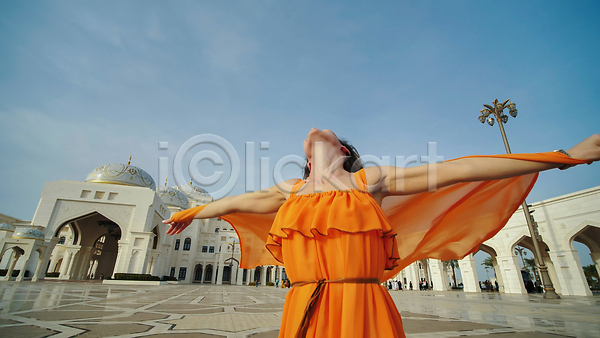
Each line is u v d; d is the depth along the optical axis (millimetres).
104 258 37594
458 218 1750
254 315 5375
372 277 1020
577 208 16375
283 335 1065
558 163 1055
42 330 3350
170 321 4363
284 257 1186
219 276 42406
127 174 28516
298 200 1261
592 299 11836
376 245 1056
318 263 1061
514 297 13328
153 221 27828
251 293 15586
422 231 1749
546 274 12062
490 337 3477
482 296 14539
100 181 27328
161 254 30859
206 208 1734
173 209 38906
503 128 13680
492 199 1697
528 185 1612
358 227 1015
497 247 19922
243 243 1944
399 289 27484
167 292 13234
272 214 1844
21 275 16922
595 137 1074
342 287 999
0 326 3551
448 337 3469
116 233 32062
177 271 41688
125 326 3801
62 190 24641
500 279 22969
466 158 1188
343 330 906
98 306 6227
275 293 16578
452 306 8164
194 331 3555
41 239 18625
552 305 8484
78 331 3338
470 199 1723
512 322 4809
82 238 31344
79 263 30672
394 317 1041
